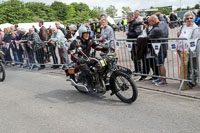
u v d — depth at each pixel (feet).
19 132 11.15
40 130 11.23
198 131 10.36
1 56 26.43
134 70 20.95
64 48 24.95
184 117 11.85
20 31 28.25
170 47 16.26
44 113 13.37
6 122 12.36
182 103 13.78
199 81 15.93
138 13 21.61
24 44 28.32
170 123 11.26
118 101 14.73
